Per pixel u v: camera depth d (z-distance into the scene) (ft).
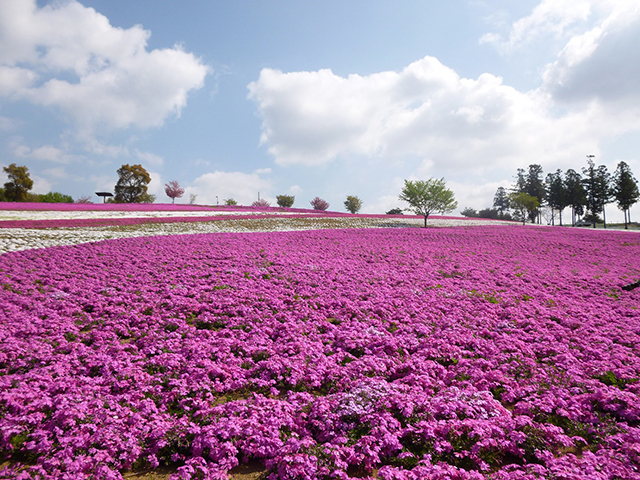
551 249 102.53
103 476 16.56
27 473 15.74
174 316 38.96
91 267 56.54
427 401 22.76
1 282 45.37
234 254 71.61
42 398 21.44
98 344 30.94
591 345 33.60
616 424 21.36
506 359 30.60
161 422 20.34
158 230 102.22
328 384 26.48
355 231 123.85
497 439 19.71
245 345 31.89
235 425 19.52
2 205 134.31
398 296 49.29
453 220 217.36
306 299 46.55
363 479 16.98
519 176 396.78
